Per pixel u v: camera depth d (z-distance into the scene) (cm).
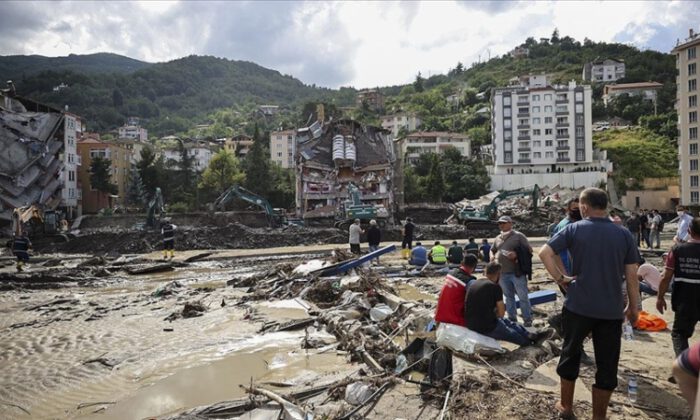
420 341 668
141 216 5491
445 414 475
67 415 620
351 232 2088
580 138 8262
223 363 810
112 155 7256
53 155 5097
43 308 1394
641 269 950
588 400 488
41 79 17088
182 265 2456
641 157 8125
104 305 1421
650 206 6731
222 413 557
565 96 8300
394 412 507
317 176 4859
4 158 4641
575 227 431
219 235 3725
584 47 16725
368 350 775
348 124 5078
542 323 819
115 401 660
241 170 7800
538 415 455
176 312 1254
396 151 5062
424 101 14925
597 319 412
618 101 10375
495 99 8594
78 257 2980
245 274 2062
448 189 7469
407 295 1352
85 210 6838
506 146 8525
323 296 1349
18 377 776
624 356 637
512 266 782
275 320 1110
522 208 5288
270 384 681
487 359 617
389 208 4759
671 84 10819
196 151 10412
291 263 1806
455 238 4081
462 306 636
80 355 901
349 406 534
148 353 895
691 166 5484
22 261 2184
